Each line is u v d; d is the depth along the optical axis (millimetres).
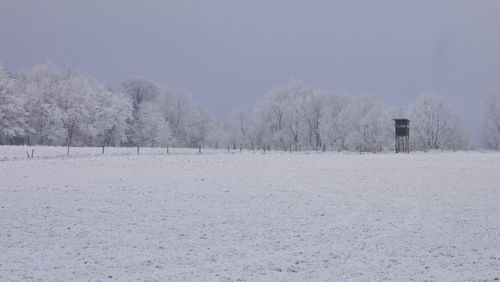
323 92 113375
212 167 48625
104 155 58344
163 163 51031
